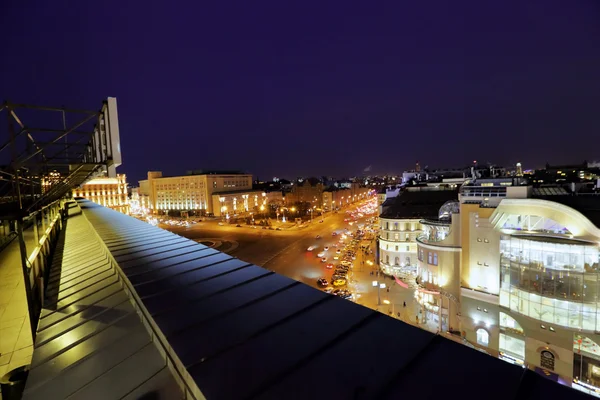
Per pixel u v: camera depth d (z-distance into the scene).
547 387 2.51
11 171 9.18
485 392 2.48
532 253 31.36
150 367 3.84
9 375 5.23
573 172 118.25
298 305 4.76
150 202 157.00
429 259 40.94
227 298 5.18
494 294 35.34
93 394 3.50
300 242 83.38
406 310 44.22
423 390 2.55
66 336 5.09
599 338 28.39
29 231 22.23
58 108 7.92
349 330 3.82
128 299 6.16
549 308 30.20
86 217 23.16
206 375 2.96
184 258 8.40
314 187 154.75
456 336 38.06
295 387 2.71
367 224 109.88
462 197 37.66
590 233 28.69
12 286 13.73
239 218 127.50
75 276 8.84
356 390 2.62
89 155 11.63
